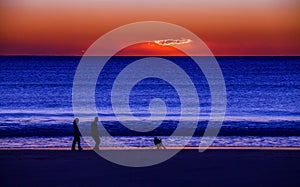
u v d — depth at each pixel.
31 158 21.48
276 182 16.83
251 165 19.97
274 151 24.19
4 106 61.81
